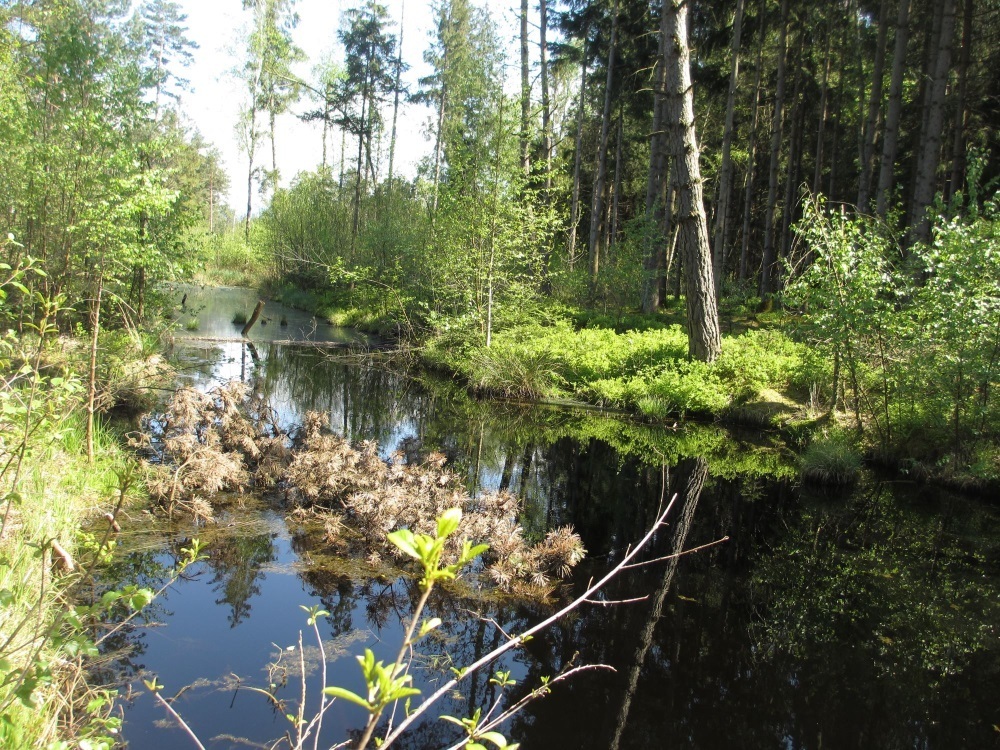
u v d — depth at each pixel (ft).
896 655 14.76
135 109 32.50
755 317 52.24
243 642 13.19
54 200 30.81
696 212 38.11
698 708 12.35
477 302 47.16
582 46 73.46
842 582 18.56
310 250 89.71
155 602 14.44
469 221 45.78
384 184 95.04
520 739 11.15
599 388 40.34
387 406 38.93
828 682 13.52
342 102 104.32
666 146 60.13
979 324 25.54
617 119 87.25
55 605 11.43
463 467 27.84
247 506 20.02
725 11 60.34
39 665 6.46
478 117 44.34
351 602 15.11
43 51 31.40
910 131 63.31
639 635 14.94
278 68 103.50
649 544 20.56
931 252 27.73
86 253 30.32
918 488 27.14
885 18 50.31
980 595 17.98
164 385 33.45
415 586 16.06
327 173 99.04
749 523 22.90
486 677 12.89
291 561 16.79
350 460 20.61
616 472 28.22
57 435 10.80
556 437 33.55
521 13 64.49
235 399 24.85
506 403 40.73
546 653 13.89
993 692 13.46
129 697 11.18
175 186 39.99
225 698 11.41
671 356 41.32
